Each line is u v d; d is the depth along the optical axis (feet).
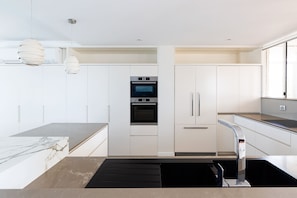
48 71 13.26
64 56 13.62
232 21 8.95
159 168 3.95
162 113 13.48
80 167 3.90
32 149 3.62
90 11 7.88
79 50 14.53
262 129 10.26
